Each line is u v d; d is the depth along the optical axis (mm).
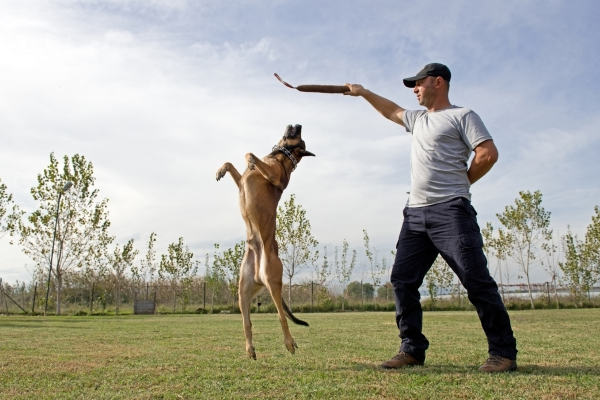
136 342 6570
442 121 4125
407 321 4203
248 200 4535
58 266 29578
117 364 4273
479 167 4004
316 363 4289
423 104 4367
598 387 3109
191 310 32594
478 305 3943
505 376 3523
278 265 4496
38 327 10680
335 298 35312
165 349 5574
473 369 3902
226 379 3480
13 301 29062
